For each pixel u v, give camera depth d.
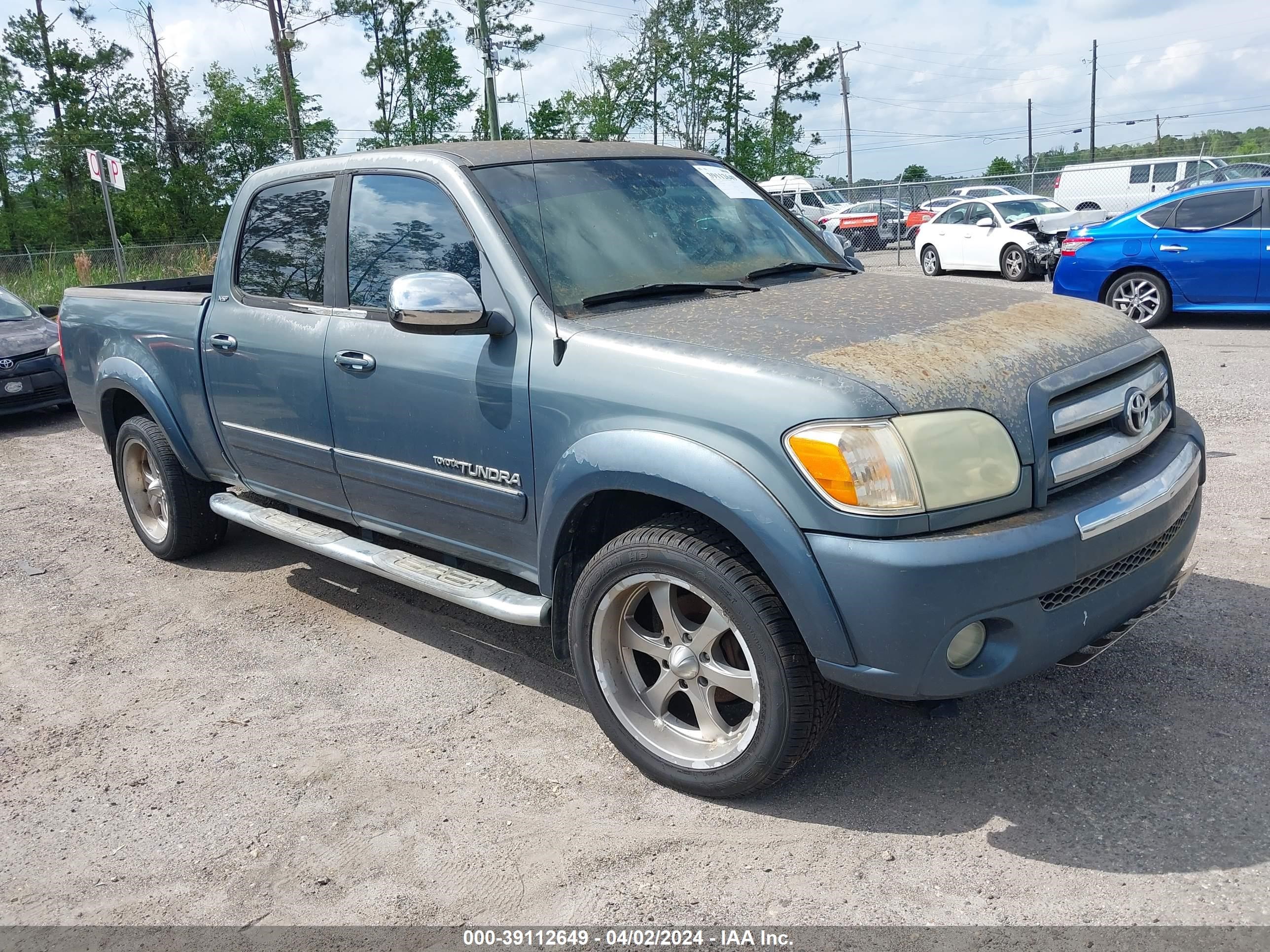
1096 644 2.80
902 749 3.14
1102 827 2.68
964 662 2.54
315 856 2.81
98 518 6.34
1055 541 2.50
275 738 3.49
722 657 2.90
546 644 4.15
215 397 4.49
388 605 4.65
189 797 3.15
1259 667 3.44
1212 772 2.87
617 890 2.58
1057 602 2.59
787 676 2.64
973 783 2.93
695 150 4.32
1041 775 2.94
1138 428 2.88
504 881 2.65
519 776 3.16
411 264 3.55
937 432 2.46
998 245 17.72
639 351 2.84
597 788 3.07
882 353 2.63
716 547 2.71
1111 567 2.72
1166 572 2.90
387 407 3.58
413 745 3.39
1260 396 7.33
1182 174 21.72
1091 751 3.03
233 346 4.27
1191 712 3.20
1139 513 2.71
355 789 3.14
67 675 4.10
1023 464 2.56
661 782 3.04
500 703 3.65
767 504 2.53
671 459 2.68
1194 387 7.76
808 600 2.51
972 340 2.76
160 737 3.55
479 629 4.33
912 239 26.77
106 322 5.18
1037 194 25.11
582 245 3.37
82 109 48.25
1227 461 5.82
